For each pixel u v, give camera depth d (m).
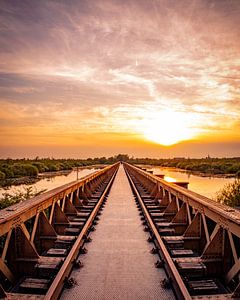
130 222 7.76
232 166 55.59
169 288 3.96
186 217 7.03
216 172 55.91
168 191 9.14
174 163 95.62
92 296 3.73
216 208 4.48
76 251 5.00
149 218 7.31
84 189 12.19
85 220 7.66
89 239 5.99
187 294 3.33
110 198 12.25
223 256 4.54
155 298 3.69
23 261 4.54
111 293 3.81
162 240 5.75
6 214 4.04
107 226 7.32
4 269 4.07
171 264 4.16
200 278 4.50
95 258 5.05
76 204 9.70
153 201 11.02
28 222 5.79
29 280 4.11
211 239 4.72
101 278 4.26
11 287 4.23
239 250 4.62
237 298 3.42
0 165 47.53
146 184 15.63
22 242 4.60
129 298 3.69
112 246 5.70
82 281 4.16
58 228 6.92
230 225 4.03
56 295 3.57
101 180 18.69
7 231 4.02
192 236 5.92
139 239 6.17
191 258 4.66
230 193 13.91
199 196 5.91
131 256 5.15
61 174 53.66
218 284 4.34
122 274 4.40
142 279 4.23
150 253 5.30
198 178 41.12
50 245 5.76
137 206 10.21
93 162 117.44
